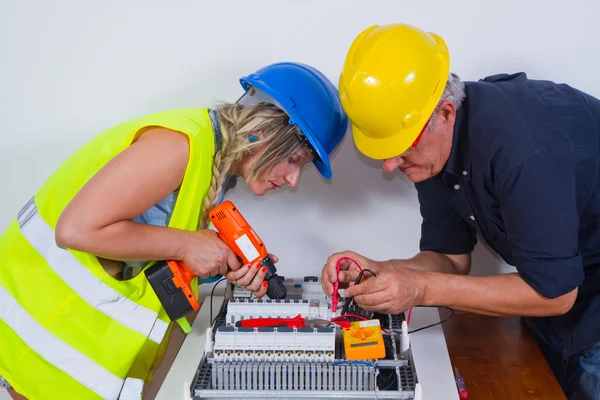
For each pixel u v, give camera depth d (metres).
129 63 1.59
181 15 1.54
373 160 1.64
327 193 1.69
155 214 1.20
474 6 1.49
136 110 1.64
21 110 1.64
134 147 1.06
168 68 1.59
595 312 1.28
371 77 1.08
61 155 1.69
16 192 1.73
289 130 1.16
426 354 1.33
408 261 1.47
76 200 1.02
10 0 1.54
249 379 1.11
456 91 1.15
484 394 1.24
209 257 1.13
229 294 1.44
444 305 1.21
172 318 1.17
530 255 1.08
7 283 1.19
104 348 1.19
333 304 1.29
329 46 1.55
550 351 1.45
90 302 1.18
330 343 1.13
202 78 1.60
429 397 1.16
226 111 1.19
